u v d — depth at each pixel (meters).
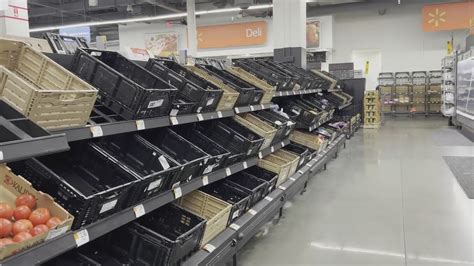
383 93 16.62
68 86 1.90
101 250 2.18
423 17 15.59
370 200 4.88
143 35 18.88
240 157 3.49
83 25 15.80
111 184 2.07
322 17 16.55
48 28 16.28
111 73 2.24
